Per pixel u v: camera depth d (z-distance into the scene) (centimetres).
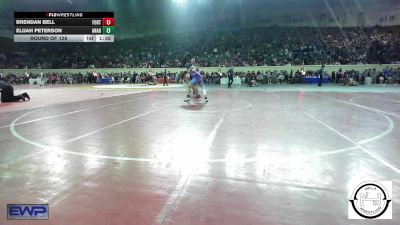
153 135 807
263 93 2166
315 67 3275
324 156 601
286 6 4488
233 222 350
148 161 579
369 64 3144
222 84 3303
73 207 391
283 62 3531
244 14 4650
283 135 795
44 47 4725
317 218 359
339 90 2366
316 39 4047
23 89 2820
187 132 841
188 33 4741
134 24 4872
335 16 4322
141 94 2186
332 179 479
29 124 990
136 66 4056
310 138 760
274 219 357
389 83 3012
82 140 755
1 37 4622
